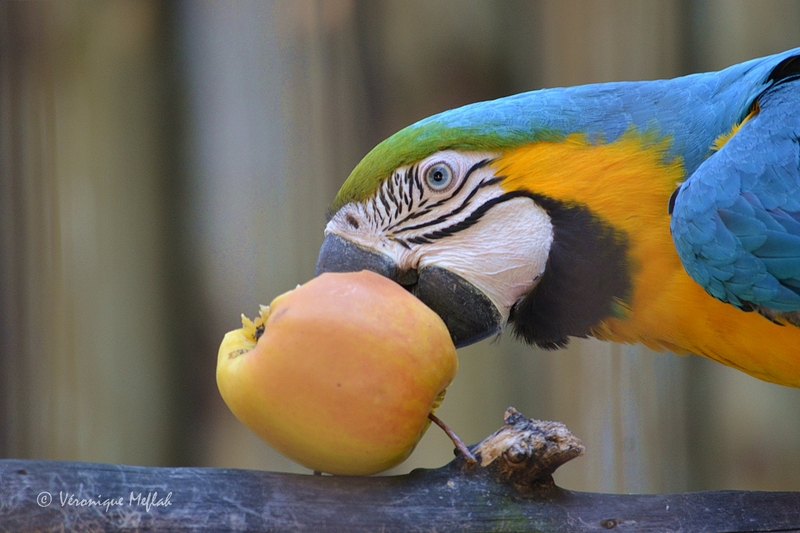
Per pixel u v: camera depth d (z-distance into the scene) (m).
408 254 3.29
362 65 4.09
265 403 3.20
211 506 3.20
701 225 3.25
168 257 3.92
